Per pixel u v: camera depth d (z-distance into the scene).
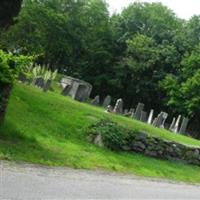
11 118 17.48
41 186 9.98
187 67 74.19
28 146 14.48
